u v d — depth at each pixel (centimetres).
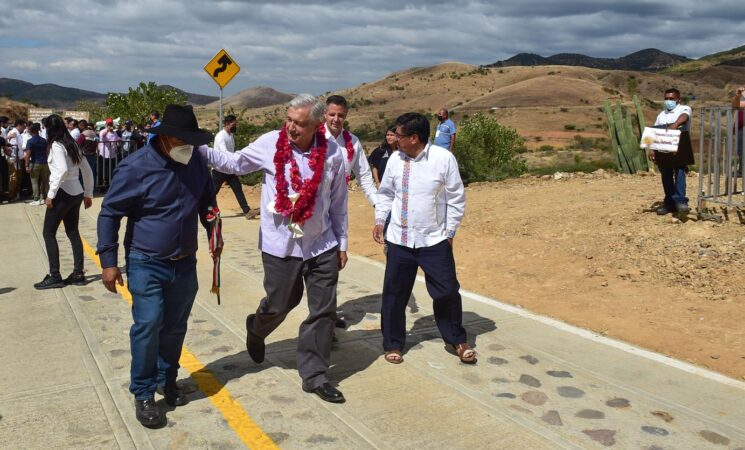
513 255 791
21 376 431
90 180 675
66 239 942
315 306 407
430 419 376
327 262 406
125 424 364
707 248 700
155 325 358
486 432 360
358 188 1446
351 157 499
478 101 19962
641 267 690
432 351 492
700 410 390
